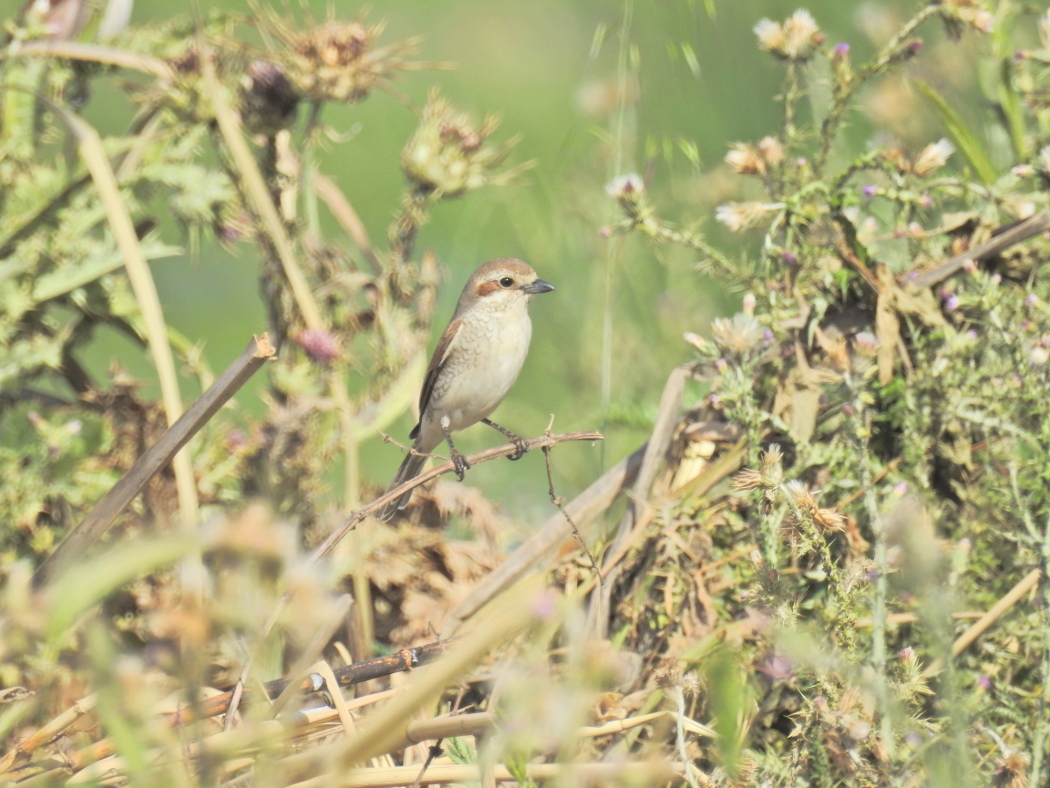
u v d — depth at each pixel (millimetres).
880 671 5051
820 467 6707
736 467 6781
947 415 6625
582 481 9680
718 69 10031
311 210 7340
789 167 7254
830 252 6977
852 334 6988
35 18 7508
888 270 6840
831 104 7328
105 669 3299
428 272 7246
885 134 8625
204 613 3342
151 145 7574
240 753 4465
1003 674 6215
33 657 5234
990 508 6422
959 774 4617
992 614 6004
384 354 7164
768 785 5262
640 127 10344
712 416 7188
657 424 6941
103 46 7434
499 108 18609
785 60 7230
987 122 8922
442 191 7051
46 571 5340
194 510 6152
